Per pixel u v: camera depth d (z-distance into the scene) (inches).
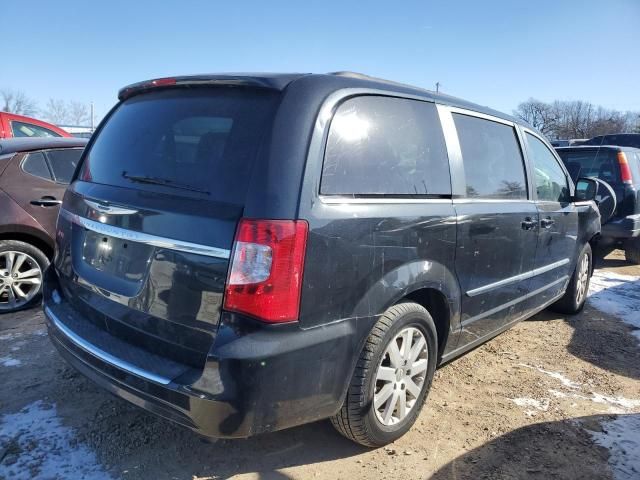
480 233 127.4
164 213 91.4
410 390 115.3
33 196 187.5
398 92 113.7
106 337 99.4
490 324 142.6
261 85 93.9
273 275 83.7
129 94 121.6
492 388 145.4
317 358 89.7
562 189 184.9
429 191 115.3
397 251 103.2
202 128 97.4
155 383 85.7
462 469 108.1
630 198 296.4
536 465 110.3
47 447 108.2
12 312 185.5
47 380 136.4
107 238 102.2
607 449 117.2
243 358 81.5
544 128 2623.0
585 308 222.7
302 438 116.4
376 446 112.5
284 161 87.5
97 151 119.4
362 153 101.2
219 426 82.7
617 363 166.1
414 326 112.3
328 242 90.0
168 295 89.7
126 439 112.4
